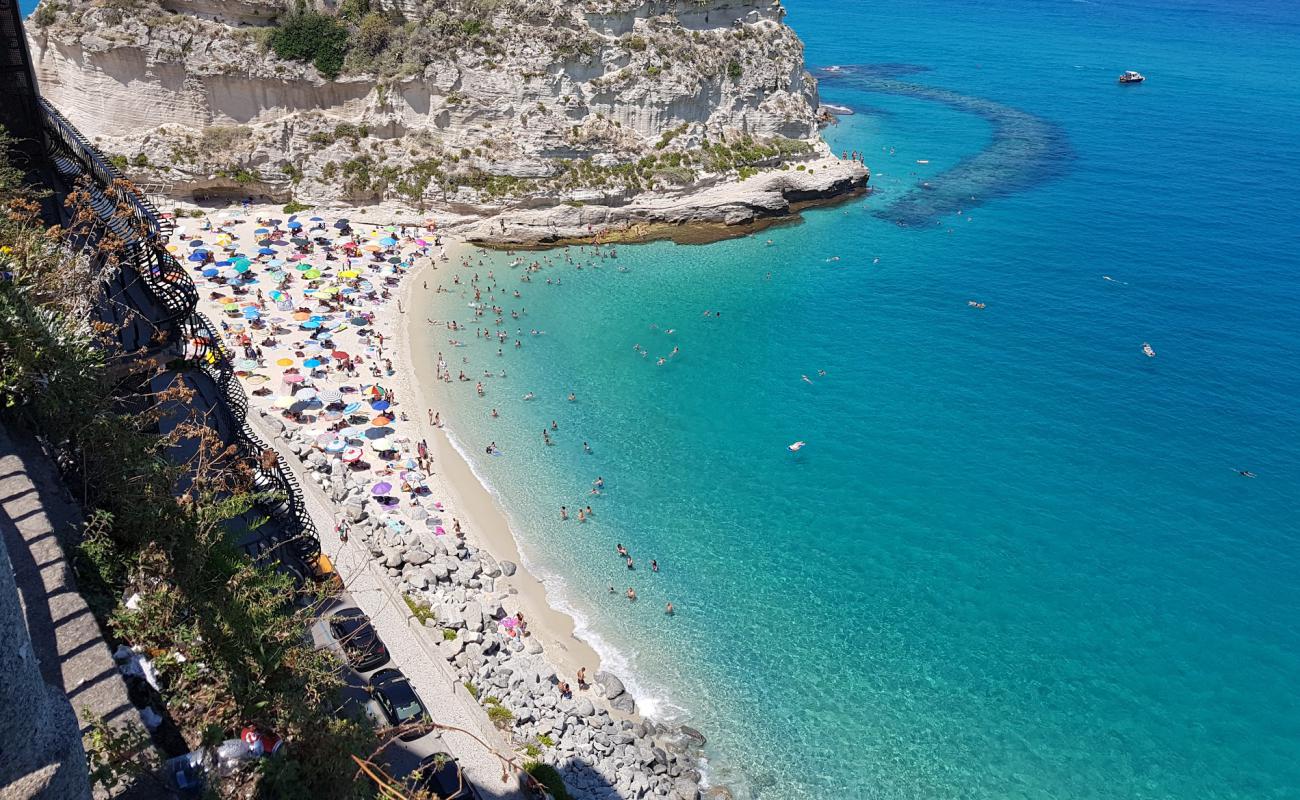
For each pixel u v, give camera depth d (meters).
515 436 64.31
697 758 42.22
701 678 46.41
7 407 21.14
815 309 85.69
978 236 103.44
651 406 69.50
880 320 84.31
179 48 85.25
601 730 41.94
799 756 42.62
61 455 21.19
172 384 30.61
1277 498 61.91
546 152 92.94
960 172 123.94
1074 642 49.75
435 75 90.94
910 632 49.94
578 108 94.50
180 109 87.50
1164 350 80.50
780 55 109.25
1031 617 51.34
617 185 95.25
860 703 45.53
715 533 56.62
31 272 25.88
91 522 20.05
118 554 20.19
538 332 78.06
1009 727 44.59
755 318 83.44
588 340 77.69
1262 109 160.50
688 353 77.00
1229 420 70.56
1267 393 74.19
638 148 97.12
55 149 37.12
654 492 60.00
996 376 75.88
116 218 31.77
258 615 20.97
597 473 61.38
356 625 36.50
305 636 25.53
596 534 55.72
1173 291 91.62
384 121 91.94
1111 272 95.56
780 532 57.06
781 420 68.81
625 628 49.03
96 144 85.44
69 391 21.66
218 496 27.78
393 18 92.31
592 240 94.31
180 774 17.09
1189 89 174.62
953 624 50.59
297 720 19.09
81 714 15.27
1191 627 51.03
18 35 35.41
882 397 72.31
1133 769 42.69
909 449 66.00
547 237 92.88
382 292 79.69
